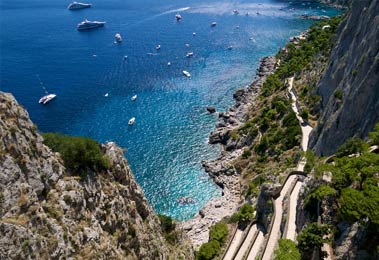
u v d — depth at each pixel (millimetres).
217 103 181500
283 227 68562
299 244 52469
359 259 44531
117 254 51062
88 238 46281
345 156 67125
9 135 40281
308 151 92750
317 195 55844
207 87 196625
